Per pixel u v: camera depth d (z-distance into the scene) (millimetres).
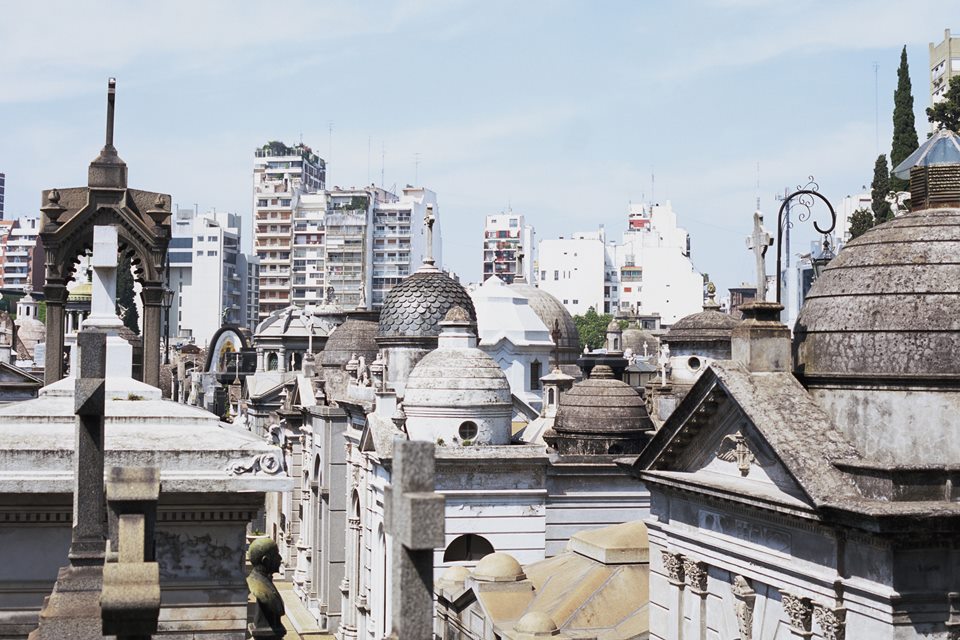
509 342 68438
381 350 64625
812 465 23906
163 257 29172
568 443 53344
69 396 17906
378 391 53656
